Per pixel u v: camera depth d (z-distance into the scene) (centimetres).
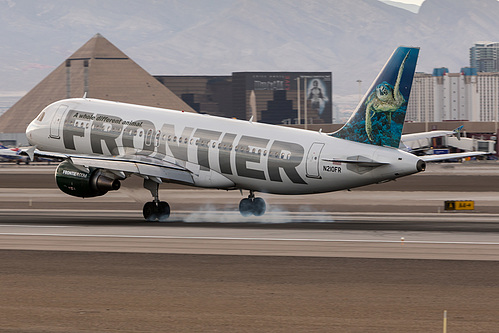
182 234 6881
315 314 3909
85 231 7131
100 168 8094
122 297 4291
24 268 5150
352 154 7588
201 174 8469
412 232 7031
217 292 4422
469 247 6066
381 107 7519
